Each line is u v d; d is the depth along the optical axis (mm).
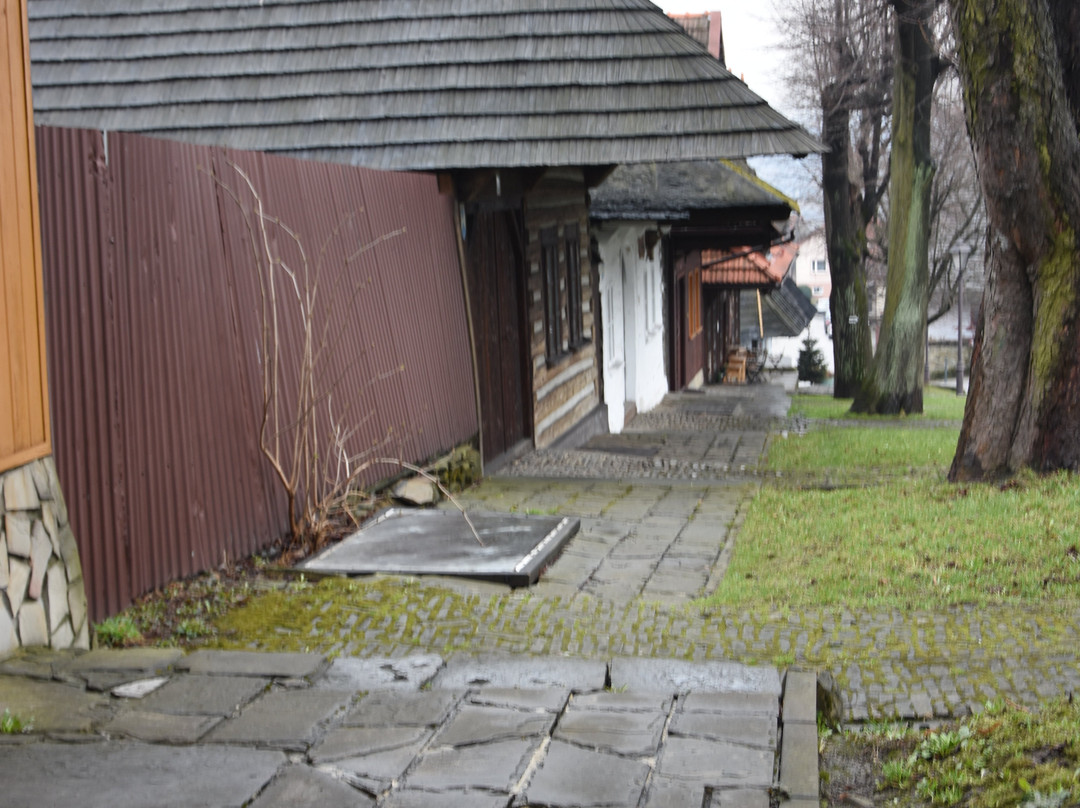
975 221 34844
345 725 3773
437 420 9805
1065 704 4117
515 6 11016
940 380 52844
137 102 10992
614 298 17781
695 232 22953
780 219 16875
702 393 25156
